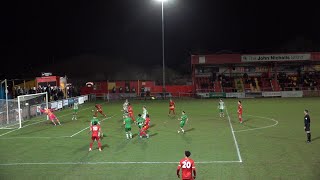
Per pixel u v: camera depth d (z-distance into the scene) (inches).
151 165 726.5
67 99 1971.0
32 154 847.7
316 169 667.4
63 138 1048.8
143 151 854.5
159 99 2471.7
